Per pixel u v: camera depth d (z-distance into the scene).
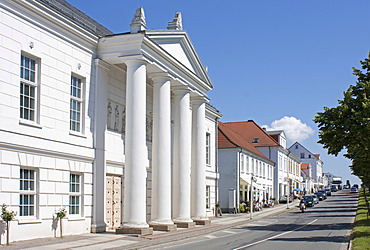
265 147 72.69
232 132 62.00
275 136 77.88
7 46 16.72
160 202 24.06
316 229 27.02
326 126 24.31
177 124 27.98
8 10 16.81
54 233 18.80
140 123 21.95
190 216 29.72
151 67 23.98
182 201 27.20
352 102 23.73
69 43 20.39
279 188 73.56
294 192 84.19
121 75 24.80
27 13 17.75
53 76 19.22
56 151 19.06
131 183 21.50
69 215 19.98
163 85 25.11
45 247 15.74
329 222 33.00
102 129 22.47
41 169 18.23
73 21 20.23
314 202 62.75
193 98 31.05
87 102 21.53
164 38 26.00
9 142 16.55
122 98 24.83
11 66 16.89
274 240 20.58
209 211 39.47
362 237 18.88
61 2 22.95
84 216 20.86
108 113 23.56
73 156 20.20
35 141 17.88
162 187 24.17
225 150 51.47
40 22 18.50
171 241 19.94
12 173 16.67
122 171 24.38
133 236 20.33
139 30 22.45
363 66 24.16
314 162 138.25
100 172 22.08
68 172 19.89
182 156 27.61
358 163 29.92
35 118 18.25
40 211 18.05
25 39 17.66
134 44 22.17
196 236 22.91
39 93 18.39
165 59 25.02
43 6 18.33
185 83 27.77
